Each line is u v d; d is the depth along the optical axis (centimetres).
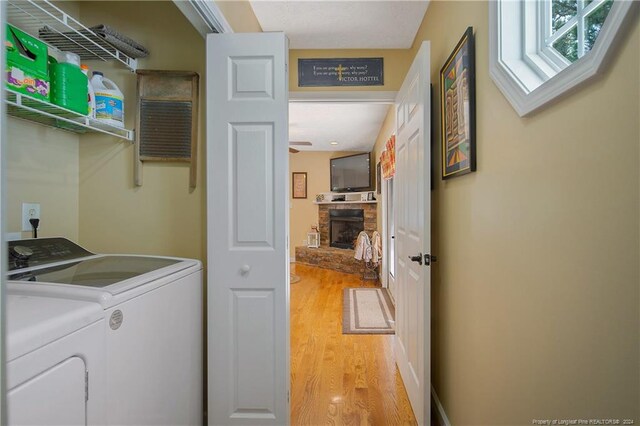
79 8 161
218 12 140
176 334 123
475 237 123
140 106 158
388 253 444
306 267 620
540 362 82
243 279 148
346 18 196
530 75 90
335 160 651
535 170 83
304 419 172
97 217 162
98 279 103
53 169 149
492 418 109
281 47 146
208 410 148
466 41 125
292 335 285
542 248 81
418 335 165
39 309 78
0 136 38
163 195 162
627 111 55
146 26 163
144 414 102
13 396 61
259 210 147
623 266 57
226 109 147
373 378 212
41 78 112
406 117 194
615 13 56
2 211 39
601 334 62
